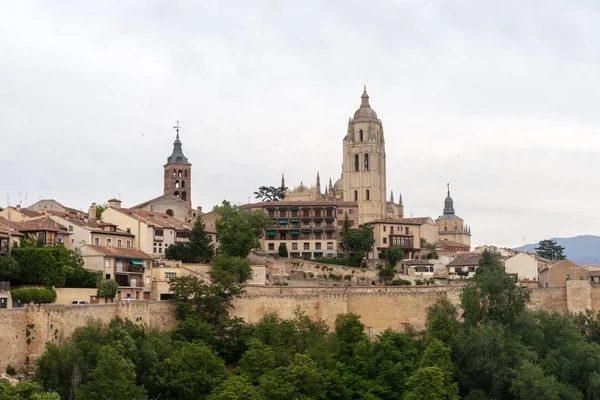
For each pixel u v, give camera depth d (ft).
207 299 571.28
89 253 613.52
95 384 424.05
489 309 604.90
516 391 532.32
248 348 544.21
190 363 485.15
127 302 529.86
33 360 460.96
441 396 493.77
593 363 558.15
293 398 477.77
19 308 460.96
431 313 605.73
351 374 535.60
